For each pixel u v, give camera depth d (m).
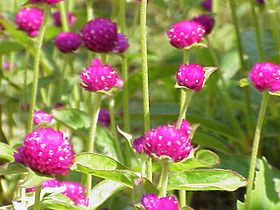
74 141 0.34
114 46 0.27
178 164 0.22
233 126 0.35
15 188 0.30
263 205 0.25
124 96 0.28
